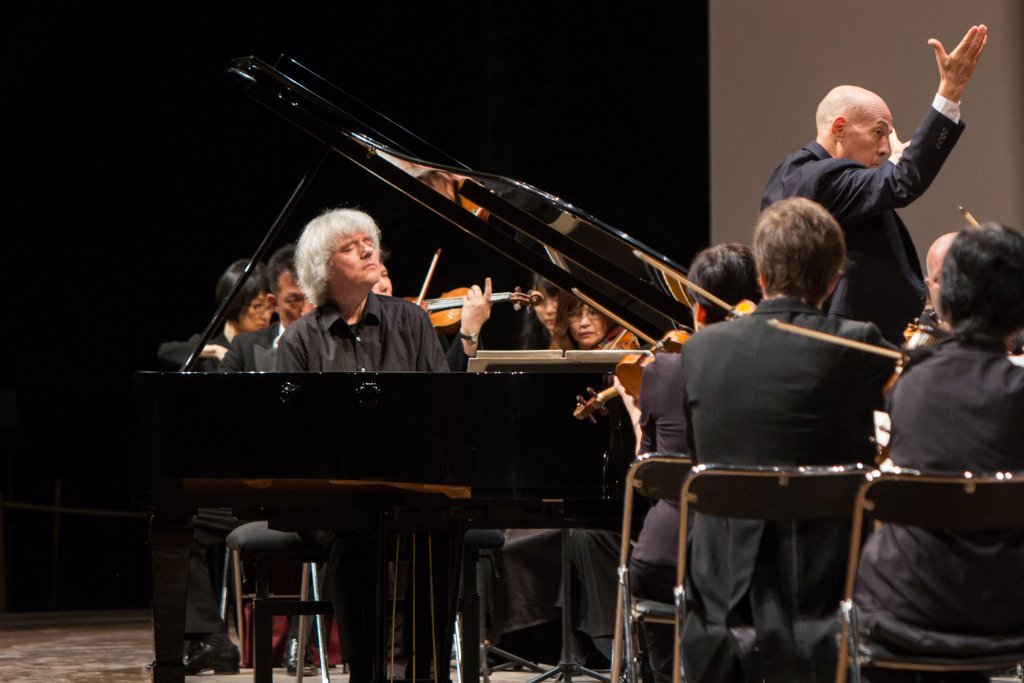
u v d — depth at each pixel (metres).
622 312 11.76
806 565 8.42
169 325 44.78
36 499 40.84
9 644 21.16
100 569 41.16
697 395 8.84
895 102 17.39
